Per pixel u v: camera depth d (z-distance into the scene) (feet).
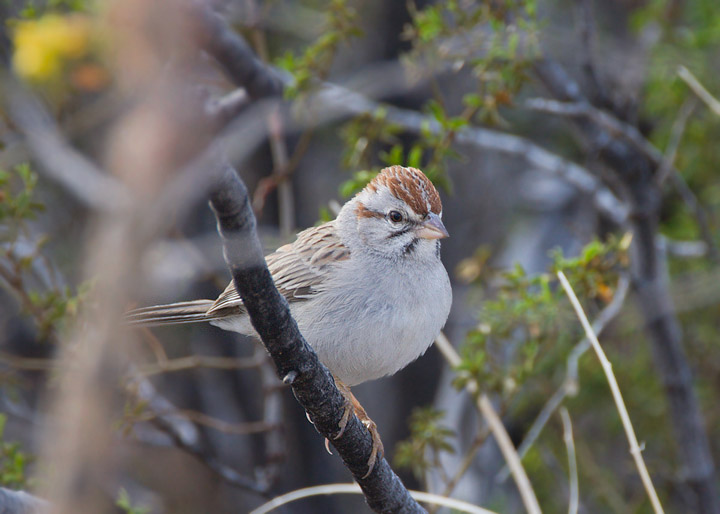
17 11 37.78
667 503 42.91
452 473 38.58
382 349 24.79
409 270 25.03
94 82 21.38
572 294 25.46
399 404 49.37
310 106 32.40
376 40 46.44
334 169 48.47
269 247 30.09
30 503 19.94
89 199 34.19
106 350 7.41
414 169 26.17
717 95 40.29
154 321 27.99
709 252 37.50
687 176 42.24
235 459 46.19
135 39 7.59
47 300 29.84
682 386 36.91
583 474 42.78
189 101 7.69
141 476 46.09
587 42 34.76
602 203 39.58
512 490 42.06
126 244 7.31
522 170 49.14
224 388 46.14
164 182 7.43
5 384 34.04
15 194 39.45
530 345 30.09
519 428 42.96
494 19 30.96
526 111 48.26
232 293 26.68
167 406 36.88
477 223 49.62
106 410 7.41
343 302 24.71
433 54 31.65
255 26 34.01
